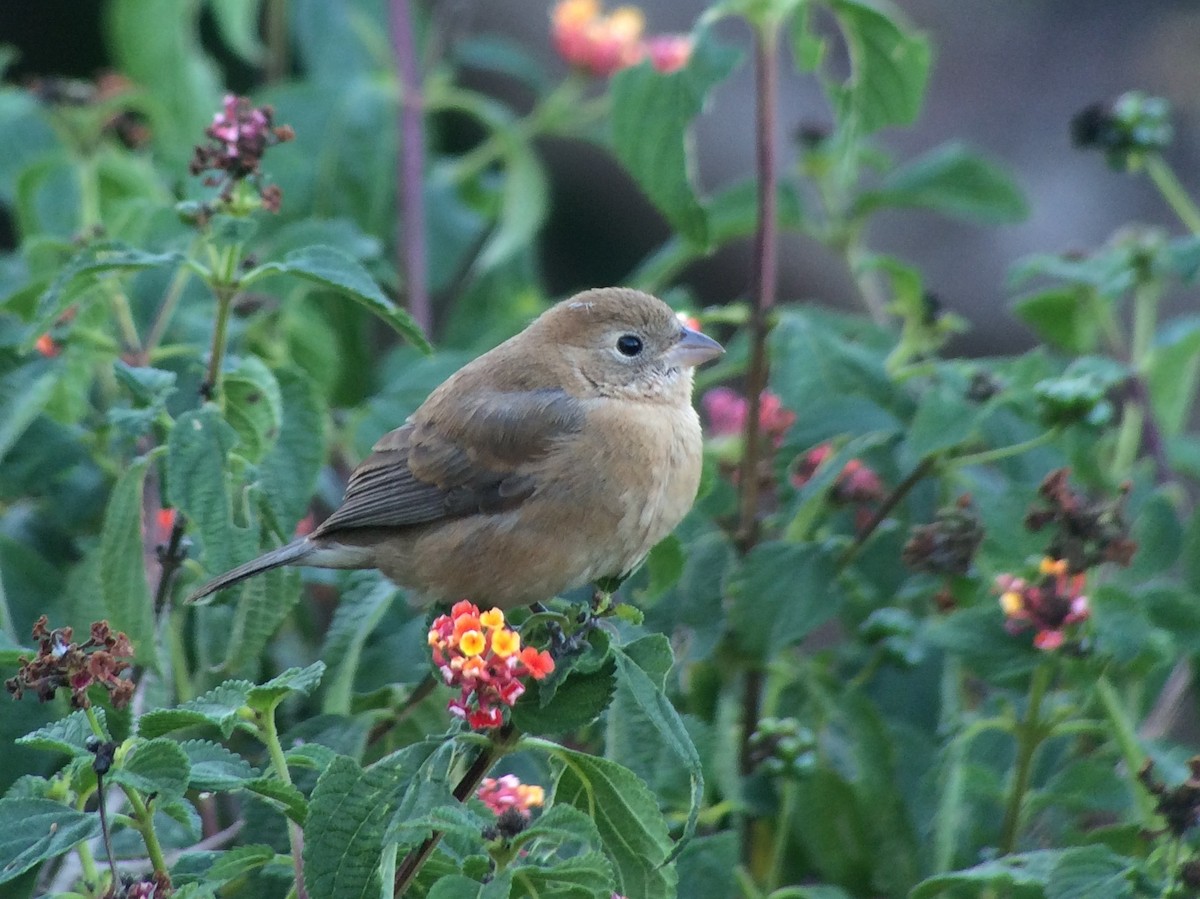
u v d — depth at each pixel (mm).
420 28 15906
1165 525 10578
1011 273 11812
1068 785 9688
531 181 14250
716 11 10547
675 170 10422
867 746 10367
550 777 9359
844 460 10164
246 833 8578
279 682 7160
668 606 10438
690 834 7078
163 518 10359
